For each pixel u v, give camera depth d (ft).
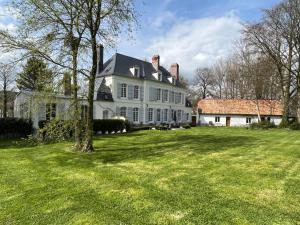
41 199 19.38
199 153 37.32
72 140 48.39
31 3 34.35
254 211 16.81
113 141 52.03
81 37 38.14
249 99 150.61
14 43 34.37
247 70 121.80
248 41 105.29
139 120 115.03
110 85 103.35
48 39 36.22
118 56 110.73
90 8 36.37
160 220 15.80
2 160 33.45
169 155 35.73
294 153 37.86
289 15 96.32
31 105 38.27
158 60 128.98
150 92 120.06
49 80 36.37
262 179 23.79
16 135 58.80
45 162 31.99
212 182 22.93
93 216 16.51
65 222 15.83
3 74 114.11
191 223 15.37
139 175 25.43
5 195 20.33
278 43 100.22
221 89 199.52
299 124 95.91
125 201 18.75
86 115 41.70
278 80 104.99
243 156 35.14
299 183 22.57
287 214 16.35
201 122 153.17
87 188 21.70
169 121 133.49
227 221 15.52
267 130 91.97
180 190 20.88
